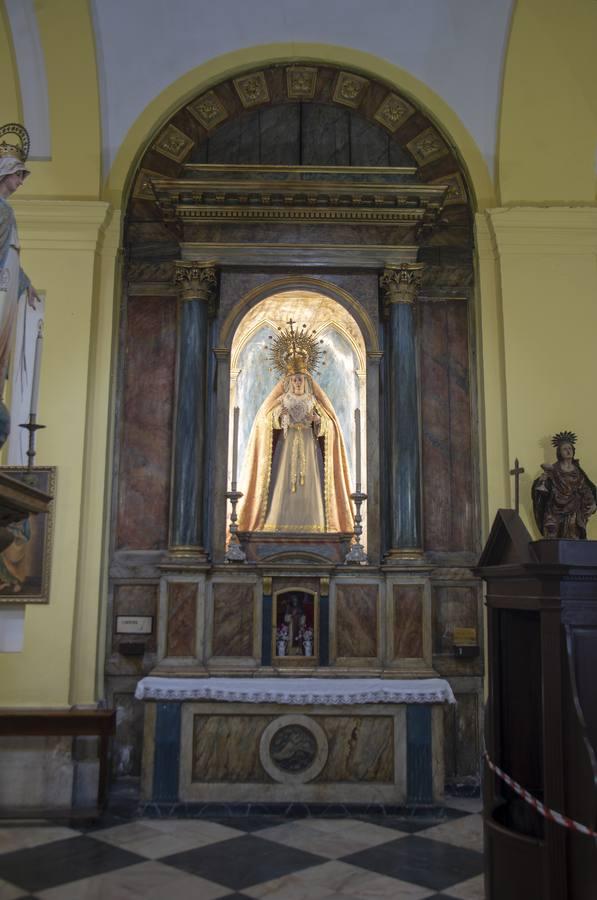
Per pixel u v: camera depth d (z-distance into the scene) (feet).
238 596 22.85
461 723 23.73
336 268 25.05
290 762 21.06
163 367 25.35
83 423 23.62
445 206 26.37
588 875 11.77
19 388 23.79
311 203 24.61
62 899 15.17
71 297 24.23
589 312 24.90
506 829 13.42
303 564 22.80
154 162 26.23
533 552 13.12
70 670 22.38
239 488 25.59
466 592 24.47
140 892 15.57
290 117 26.76
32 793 21.48
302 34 26.09
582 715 12.30
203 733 21.13
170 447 24.89
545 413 24.34
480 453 25.08
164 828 19.61
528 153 25.58
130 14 24.64
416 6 24.94
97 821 20.12
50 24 24.20
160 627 22.24
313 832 19.33
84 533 23.50
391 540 24.03
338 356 26.78
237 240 24.95
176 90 26.18
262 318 26.53
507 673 14.94
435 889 15.81
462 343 25.88
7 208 14.14
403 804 20.80
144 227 26.02
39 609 22.61
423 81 26.48
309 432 26.02
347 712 21.25
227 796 20.81
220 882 16.12
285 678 21.91
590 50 24.32
